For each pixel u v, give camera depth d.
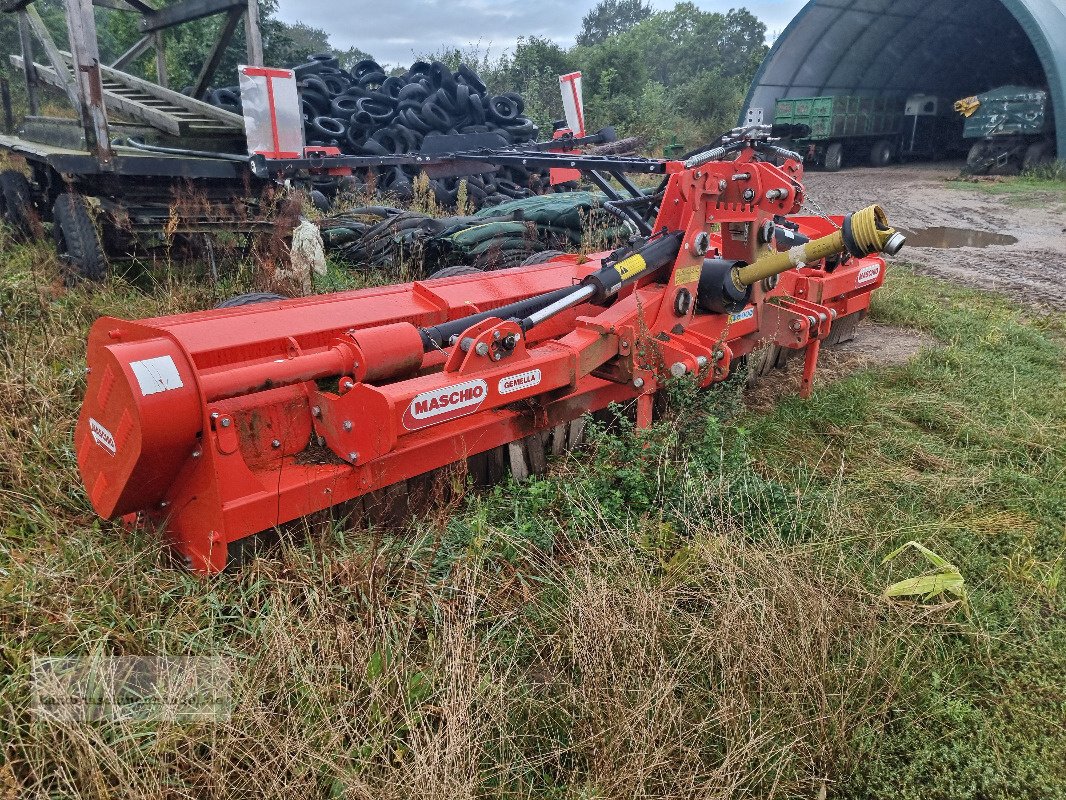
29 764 2.01
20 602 2.42
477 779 2.11
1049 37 19.02
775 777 2.21
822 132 22.81
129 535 2.87
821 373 5.67
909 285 8.29
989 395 5.11
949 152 27.44
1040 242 11.48
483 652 2.56
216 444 2.64
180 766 2.08
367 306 3.71
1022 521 3.62
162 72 8.05
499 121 13.20
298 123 6.62
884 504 3.75
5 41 14.38
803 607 2.70
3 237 6.84
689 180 3.85
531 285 4.43
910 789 2.27
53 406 3.73
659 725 2.28
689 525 3.28
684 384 3.71
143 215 6.07
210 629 2.43
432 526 3.12
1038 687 2.64
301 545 2.97
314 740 2.18
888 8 22.88
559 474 3.71
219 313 3.31
